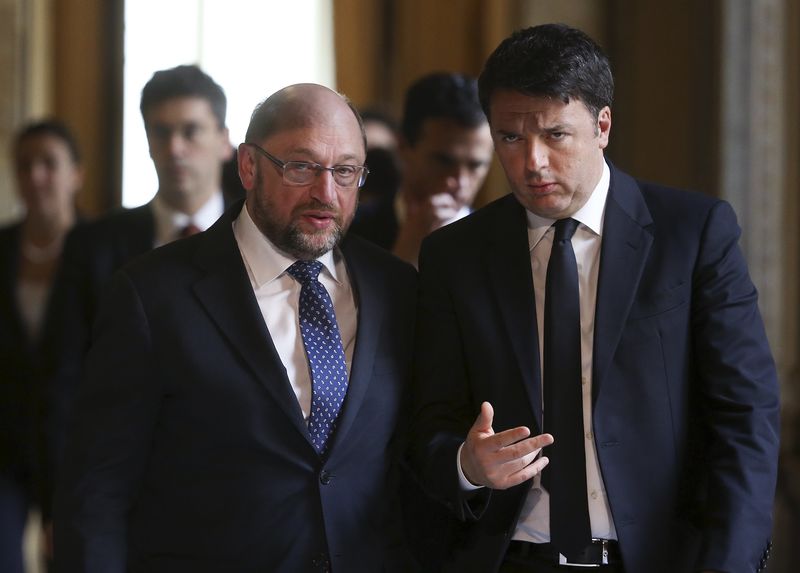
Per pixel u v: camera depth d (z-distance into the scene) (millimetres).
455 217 11391
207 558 7957
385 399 8250
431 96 11203
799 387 16625
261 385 8008
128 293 8125
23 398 13820
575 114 7691
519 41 7730
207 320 8086
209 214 12070
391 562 8227
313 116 7945
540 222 8297
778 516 16656
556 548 7879
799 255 16828
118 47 22141
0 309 14508
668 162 19328
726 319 7984
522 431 7305
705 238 8109
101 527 7906
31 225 15383
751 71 17156
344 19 22312
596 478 7957
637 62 19781
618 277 8023
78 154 15898
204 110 11789
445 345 8398
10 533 13477
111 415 7996
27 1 20281
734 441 7820
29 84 20344
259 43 22547
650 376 7926
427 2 21844
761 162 17047
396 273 8695
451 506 7945
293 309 8258
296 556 7918
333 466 7988
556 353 7977
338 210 7996
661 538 7871
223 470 7984
